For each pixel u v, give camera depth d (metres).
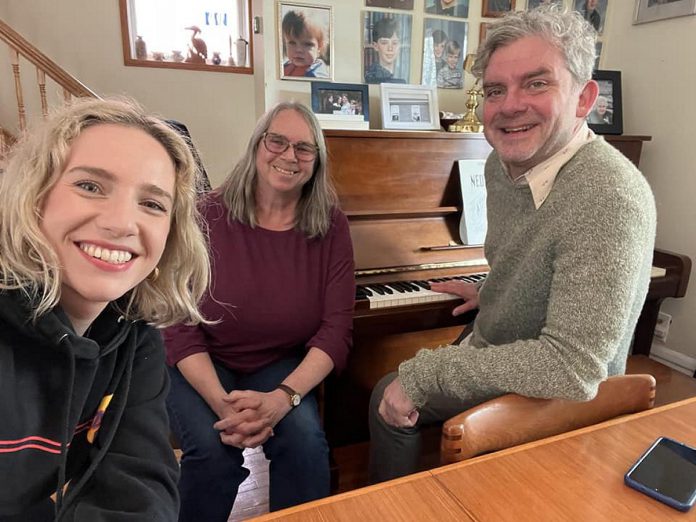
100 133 0.62
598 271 0.92
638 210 0.94
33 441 0.64
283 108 1.40
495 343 1.26
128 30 3.52
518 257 1.18
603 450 0.75
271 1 1.78
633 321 1.11
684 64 2.14
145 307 0.80
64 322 0.63
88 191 0.60
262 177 1.40
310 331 1.46
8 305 0.60
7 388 0.60
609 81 2.28
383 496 0.64
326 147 1.56
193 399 1.28
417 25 2.00
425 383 1.05
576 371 0.89
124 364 0.78
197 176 0.96
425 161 1.81
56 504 0.66
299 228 1.44
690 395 1.72
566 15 1.09
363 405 1.91
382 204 1.76
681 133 2.19
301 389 1.30
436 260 1.82
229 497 1.22
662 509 0.63
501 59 1.11
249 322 1.39
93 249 0.61
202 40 3.72
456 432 0.76
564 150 1.12
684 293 2.13
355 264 1.69
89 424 0.74
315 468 1.23
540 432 0.86
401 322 1.59
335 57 1.91
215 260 1.38
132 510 0.67
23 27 3.34
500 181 1.33
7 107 3.47
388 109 1.91
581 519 0.61
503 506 0.63
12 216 0.59
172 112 3.77
